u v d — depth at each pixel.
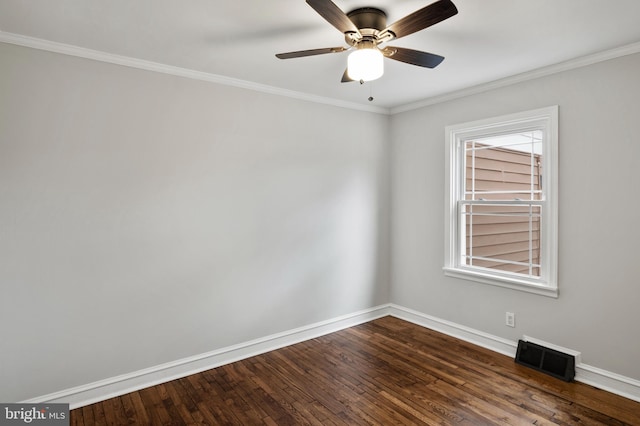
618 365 2.57
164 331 2.84
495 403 2.47
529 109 3.01
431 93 3.57
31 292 2.34
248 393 2.64
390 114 4.25
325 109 3.72
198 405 2.49
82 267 2.50
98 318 2.57
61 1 1.89
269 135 3.35
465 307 3.55
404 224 4.12
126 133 2.64
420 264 3.96
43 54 2.35
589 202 2.70
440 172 3.73
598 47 2.49
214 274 3.06
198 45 2.44
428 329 3.86
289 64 2.79
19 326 2.31
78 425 2.28
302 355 3.27
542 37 2.34
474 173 3.57
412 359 3.16
